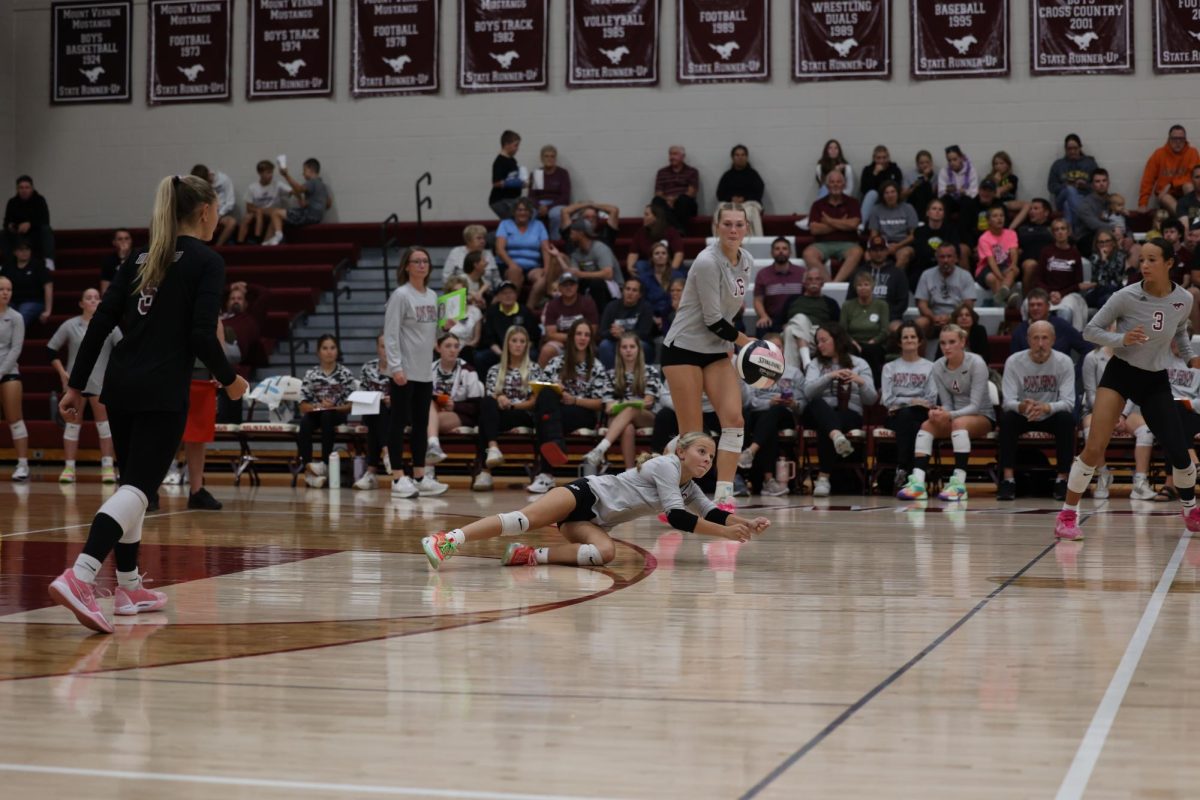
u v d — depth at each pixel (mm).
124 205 18094
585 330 11320
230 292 14242
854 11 16141
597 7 16750
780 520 7988
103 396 4016
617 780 2238
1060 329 11375
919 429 10438
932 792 2166
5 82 18359
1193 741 2504
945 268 12914
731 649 3480
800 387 10961
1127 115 15578
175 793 2162
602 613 4129
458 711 2760
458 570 5281
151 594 4191
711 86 16516
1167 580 4984
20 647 3543
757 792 2170
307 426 11547
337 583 4875
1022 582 4918
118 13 18094
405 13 17266
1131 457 11453
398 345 9906
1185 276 12938
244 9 17719
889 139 16094
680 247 14031
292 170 17594
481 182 17109
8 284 12031
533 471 11375
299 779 2242
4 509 8398
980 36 15867
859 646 3531
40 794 2150
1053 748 2451
